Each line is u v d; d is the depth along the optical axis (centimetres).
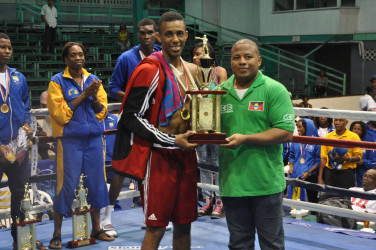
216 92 271
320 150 682
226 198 302
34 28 1759
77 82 396
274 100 285
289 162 706
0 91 376
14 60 1532
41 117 541
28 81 1440
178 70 286
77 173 397
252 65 283
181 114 281
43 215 497
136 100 275
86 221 409
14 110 383
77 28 1995
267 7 2112
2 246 406
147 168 285
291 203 450
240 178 291
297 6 2033
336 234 430
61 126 391
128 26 2142
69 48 387
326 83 1780
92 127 399
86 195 406
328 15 1894
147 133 272
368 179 498
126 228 458
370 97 1347
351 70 1919
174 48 279
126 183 665
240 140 276
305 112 418
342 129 640
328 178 639
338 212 420
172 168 287
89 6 2117
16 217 382
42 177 427
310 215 648
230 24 2283
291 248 396
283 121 284
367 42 1859
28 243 384
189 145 272
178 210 295
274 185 292
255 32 2194
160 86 278
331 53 1988
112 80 439
